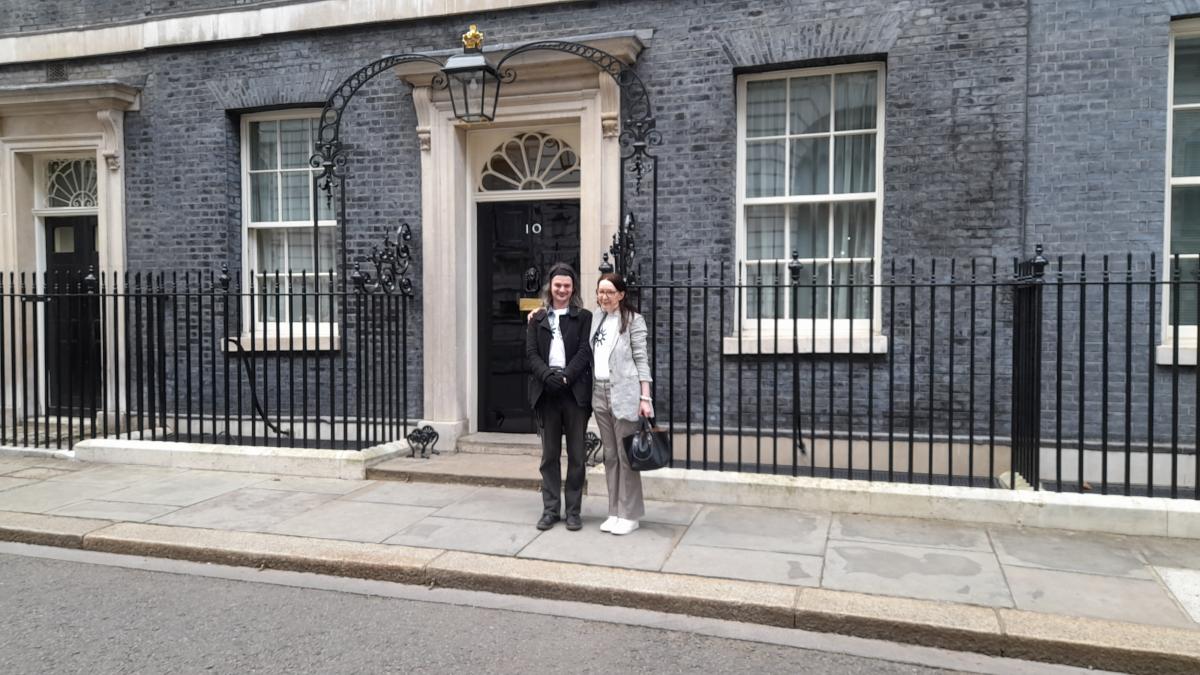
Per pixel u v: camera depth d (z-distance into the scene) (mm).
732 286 6062
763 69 7195
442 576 4820
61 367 9406
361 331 7965
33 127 9148
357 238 8227
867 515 5789
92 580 4961
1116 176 6352
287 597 4668
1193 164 6527
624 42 7047
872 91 7160
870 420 5906
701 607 4367
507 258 8188
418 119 7906
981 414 6664
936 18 6633
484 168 8234
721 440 6273
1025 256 6535
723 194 7191
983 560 4875
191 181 8766
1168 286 6387
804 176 7348
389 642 4043
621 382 5348
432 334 7914
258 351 8664
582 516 5875
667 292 7352
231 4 8500
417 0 7898
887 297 6863
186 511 6059
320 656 3877
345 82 7355
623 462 5418
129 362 7785
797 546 5152
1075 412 6488
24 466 7574
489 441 7801
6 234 9344
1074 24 6387
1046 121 6465
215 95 8648
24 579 4984
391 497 6434
